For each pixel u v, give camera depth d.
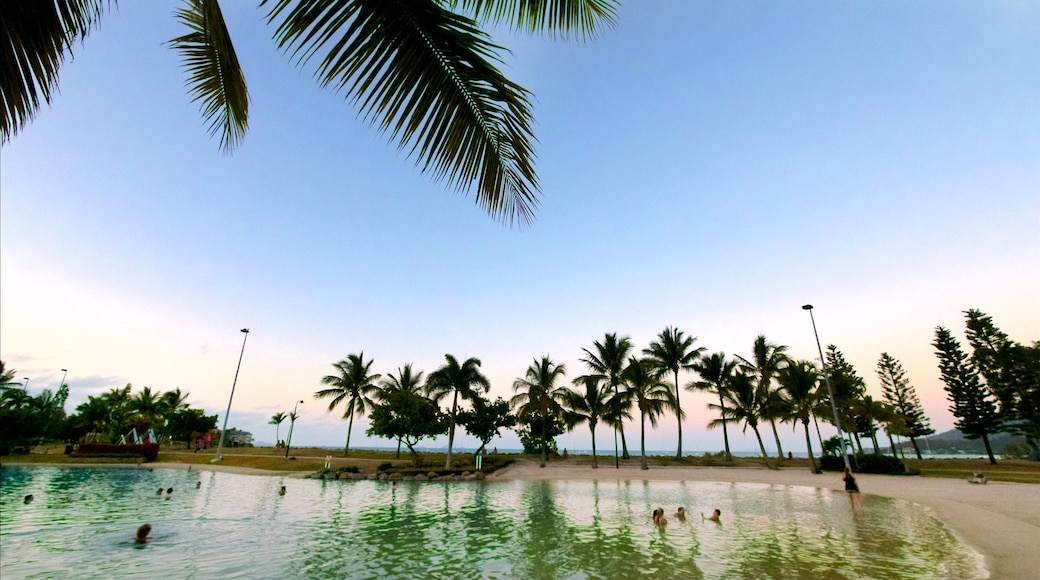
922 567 8.96
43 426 43.72
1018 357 41.66
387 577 8.78
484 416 41.00
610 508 17.89
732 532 12.88
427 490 24.17
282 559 10.05
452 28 3.41
